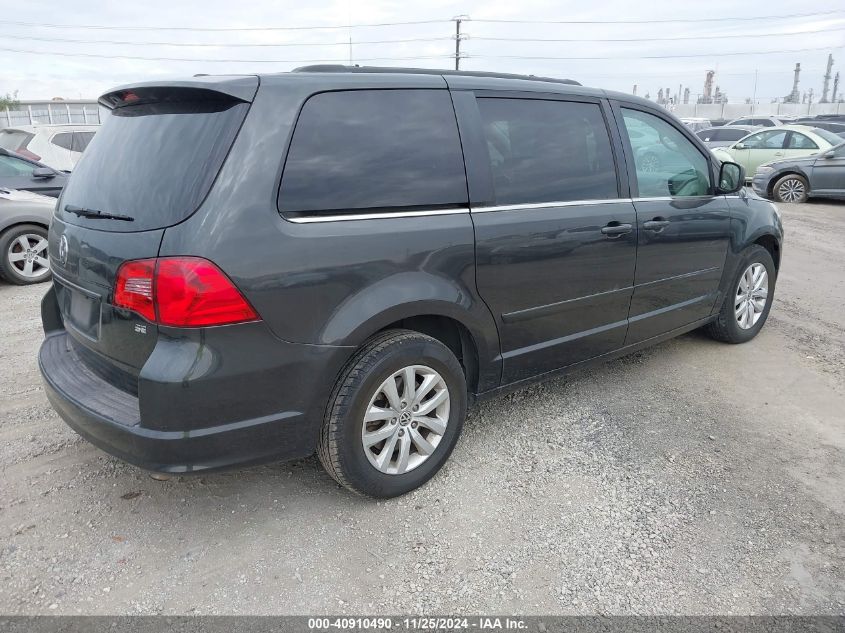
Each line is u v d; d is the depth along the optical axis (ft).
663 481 9.96
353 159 8.46
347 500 9.46
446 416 9.71
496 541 8.56
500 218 9.82
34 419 11.82
